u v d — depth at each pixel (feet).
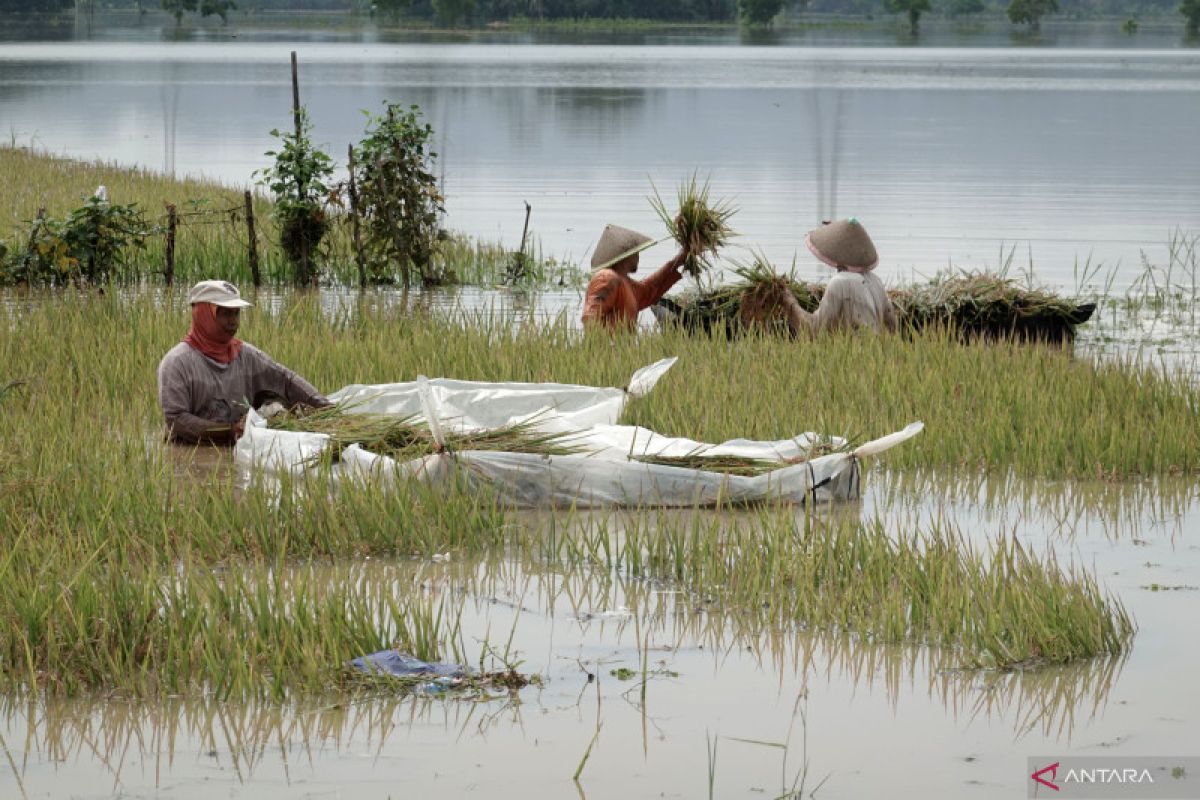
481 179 201.57
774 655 42.57
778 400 69.10
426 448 59.52
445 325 88.48
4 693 38.91
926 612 44.80
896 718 38.45
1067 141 267.59
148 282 118.62
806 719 38.32
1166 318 108.68
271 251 130.31
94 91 412.16
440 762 35.58
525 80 481.05
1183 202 179.22
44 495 51.80
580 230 154.61
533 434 61.36
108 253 115.75
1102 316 109.40
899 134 282.36
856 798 34.12
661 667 41.63
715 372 74.95
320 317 92.43
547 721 37.96
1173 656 42.65
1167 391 73.05
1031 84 485.15
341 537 51.21
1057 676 41.19
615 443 61.16
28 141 258.16
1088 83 492.95
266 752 35.99
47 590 42.57
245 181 196.24
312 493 53.11
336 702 38.65
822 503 58.39
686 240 88.12
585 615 45.73
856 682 40.68
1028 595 44.37
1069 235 150.00
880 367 74.74
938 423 66.54
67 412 64.64
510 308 111.24
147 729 37.09
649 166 219.82
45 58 641.40
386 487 54.80
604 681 40.57
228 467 60.85
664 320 92.48
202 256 125.49
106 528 49.65
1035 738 37.32
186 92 406.21
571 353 78.28
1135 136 279.69
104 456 57.16
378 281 124.36
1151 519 57.00
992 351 81.61
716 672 41.34
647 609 46.24
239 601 42.11
